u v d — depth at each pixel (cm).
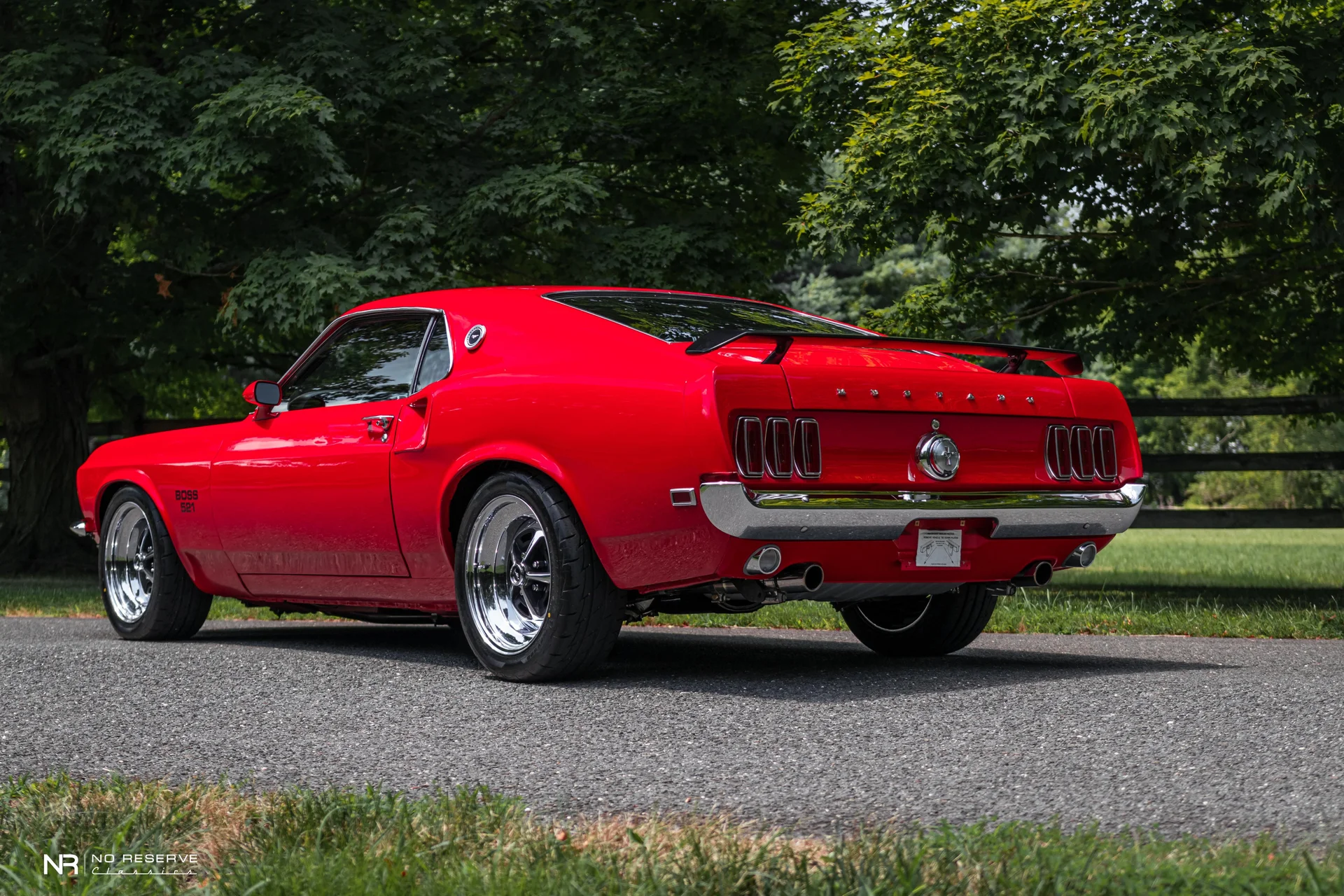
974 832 250
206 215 1332
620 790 316
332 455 550
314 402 581
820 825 281
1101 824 276
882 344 457
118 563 670
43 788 310
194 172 1203
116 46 1451
